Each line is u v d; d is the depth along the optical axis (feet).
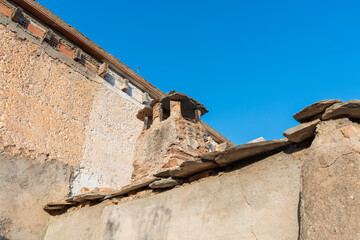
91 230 17.87
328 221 7.66
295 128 10.08
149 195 15.90
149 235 14.25
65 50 33.47
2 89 25.39
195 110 24.00
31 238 21.84
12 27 28.53
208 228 11.93
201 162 12.66
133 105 40.57
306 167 9.09
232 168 12.60
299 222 8.69
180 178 14.55
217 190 12.50
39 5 31.32
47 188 25.11
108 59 38.14
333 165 8.31
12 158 23.56
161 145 20.52
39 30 31.30
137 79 42.22
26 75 27.96
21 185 23.25
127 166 35.60
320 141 9.21
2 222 21.03
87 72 35.37
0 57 26.37
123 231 15.72
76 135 30.78
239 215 11.14
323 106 9.41
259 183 11.10
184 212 13.30
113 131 35.83
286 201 9.96
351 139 8.45
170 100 22.82
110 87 38.04
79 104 32.65
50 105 29.14
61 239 20.10
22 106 26.37
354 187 7.58
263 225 10.20
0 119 24.16
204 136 22.71
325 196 8.04
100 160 32.37
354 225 7.09
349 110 8.98
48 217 23.50
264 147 11.09
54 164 26.84
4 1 29.09
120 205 17.08
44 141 26.94
